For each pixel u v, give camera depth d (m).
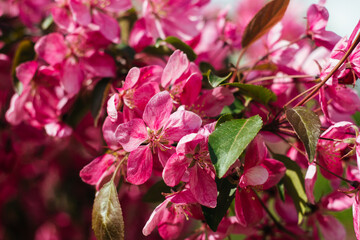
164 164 0.29
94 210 0.29
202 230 0.34
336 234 0.35
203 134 0.28
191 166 0.28
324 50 0.37
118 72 0.38
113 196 0.29
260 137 0.28
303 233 0.37
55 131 0.38
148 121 0.28
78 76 0.37
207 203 0.28
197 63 0.42
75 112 0.39
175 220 0.32
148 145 0.28
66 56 0.36
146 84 0.30
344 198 0.34
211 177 0.28
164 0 0.39
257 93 0.32
